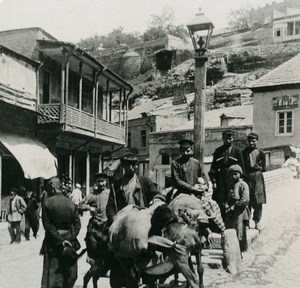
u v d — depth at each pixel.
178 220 5.54
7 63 17.94
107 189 7.07
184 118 46.09
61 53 21.83
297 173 24.30
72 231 5.23
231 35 49.25
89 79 27.75
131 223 5.03
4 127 18.38
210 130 35.22
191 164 7.07
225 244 7.36
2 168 18.33
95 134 23.58
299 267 7.48
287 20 43.69
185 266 4.96
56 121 20.14
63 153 22.88
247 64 48.56
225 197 8.27
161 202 5.52
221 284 6.42
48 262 5.18
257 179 9.58
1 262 8.83
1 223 16.92
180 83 53.25
